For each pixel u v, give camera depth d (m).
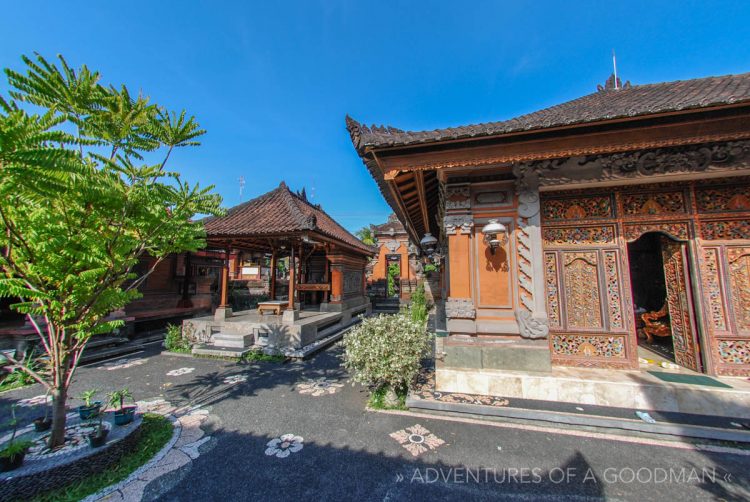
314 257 12.12
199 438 3.14
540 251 4.08
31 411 3.89
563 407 3.59
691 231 4.00
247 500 2.26
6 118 1.94
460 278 4.25
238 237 7.47
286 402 4.06
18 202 2.38
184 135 3.29
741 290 3.85
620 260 4.14
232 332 7.28
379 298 17.81
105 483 2.42
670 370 4.04
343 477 2.52
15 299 7.59
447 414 3.60
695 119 3.20
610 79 6.88
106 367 5.78
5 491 2.13
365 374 3.87
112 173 2.96
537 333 3.98
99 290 2.78
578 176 4.07
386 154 4.00
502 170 4.31
